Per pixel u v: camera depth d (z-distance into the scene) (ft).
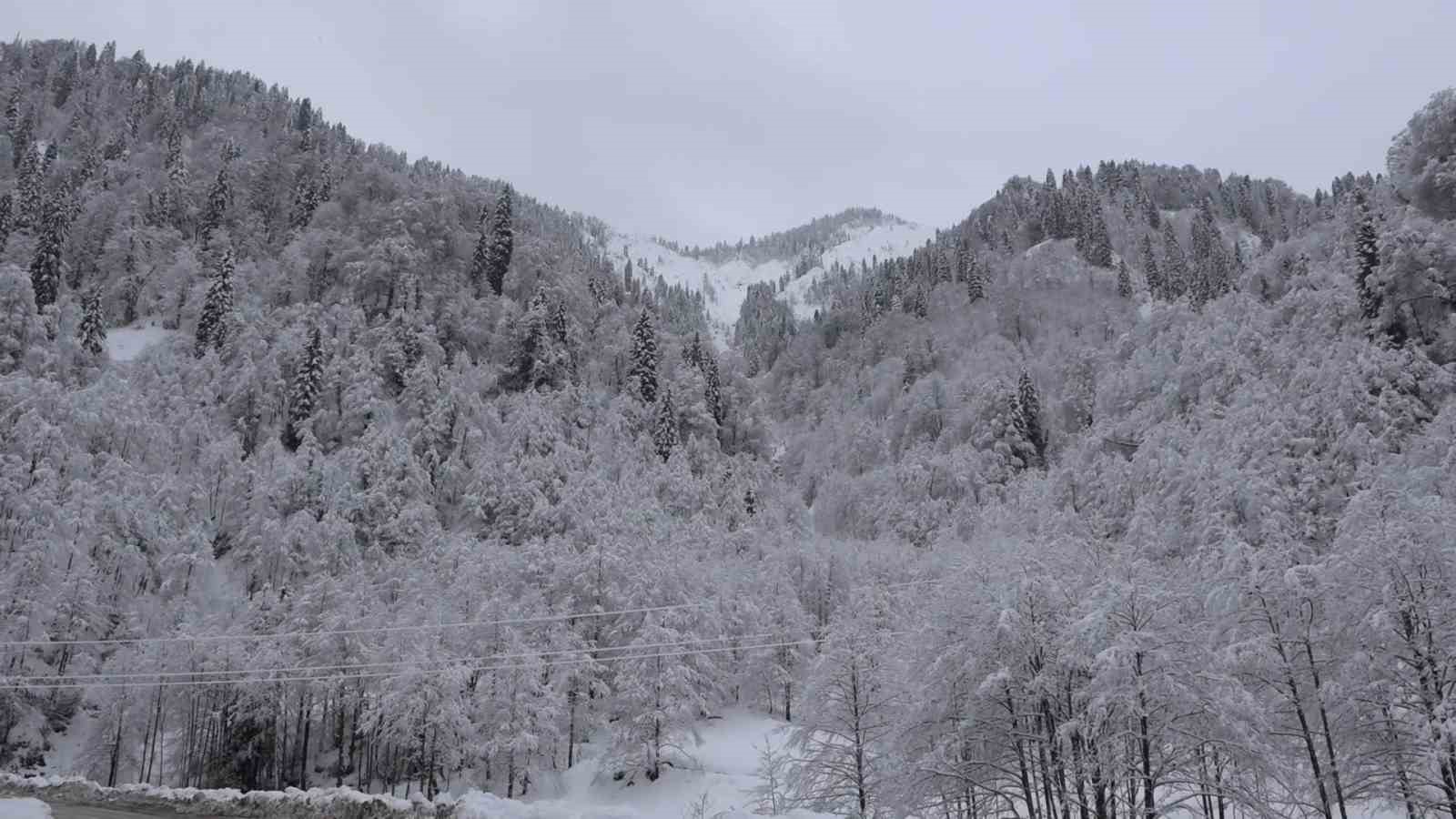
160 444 282.56
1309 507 191.83
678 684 161.38
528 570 212.02
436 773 171.94
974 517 316.19
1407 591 85.51
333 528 244.83
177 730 188.03
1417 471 160.76
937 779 87.45
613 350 462.19
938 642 92.53
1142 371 374.43
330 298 440.04
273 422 328.70
